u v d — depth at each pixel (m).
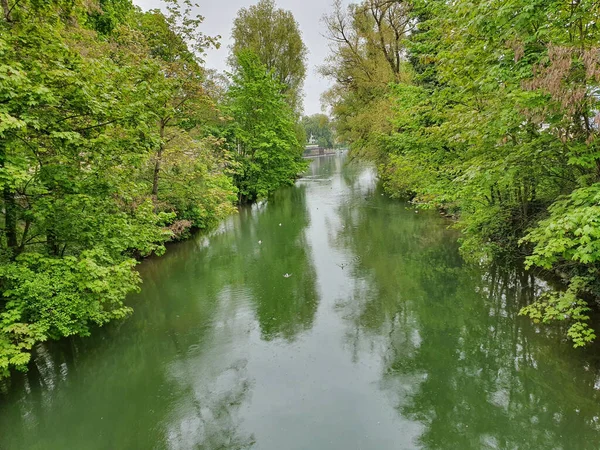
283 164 27.86
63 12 7.61
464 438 5.45
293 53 33.66
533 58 5.94
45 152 6.72
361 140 24.03
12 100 5.18
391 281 11.28
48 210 6.74
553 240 4.86
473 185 8.01
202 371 7.32
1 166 5.93
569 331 6.02
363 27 23.58
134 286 7.84
